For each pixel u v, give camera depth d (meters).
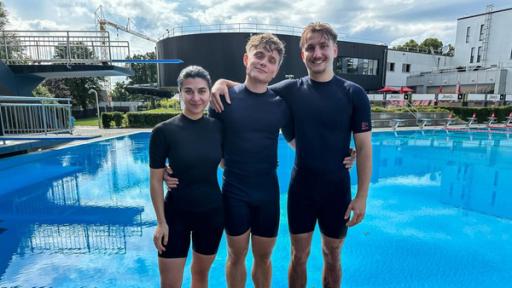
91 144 11.27
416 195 5.93
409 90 25.31
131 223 4.50
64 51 12.95
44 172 7.61
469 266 3.34
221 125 2.08
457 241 3.93
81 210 5.05
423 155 10.02
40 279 3.05
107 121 16.73
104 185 6.54
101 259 3.43
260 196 2.12
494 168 8.27
